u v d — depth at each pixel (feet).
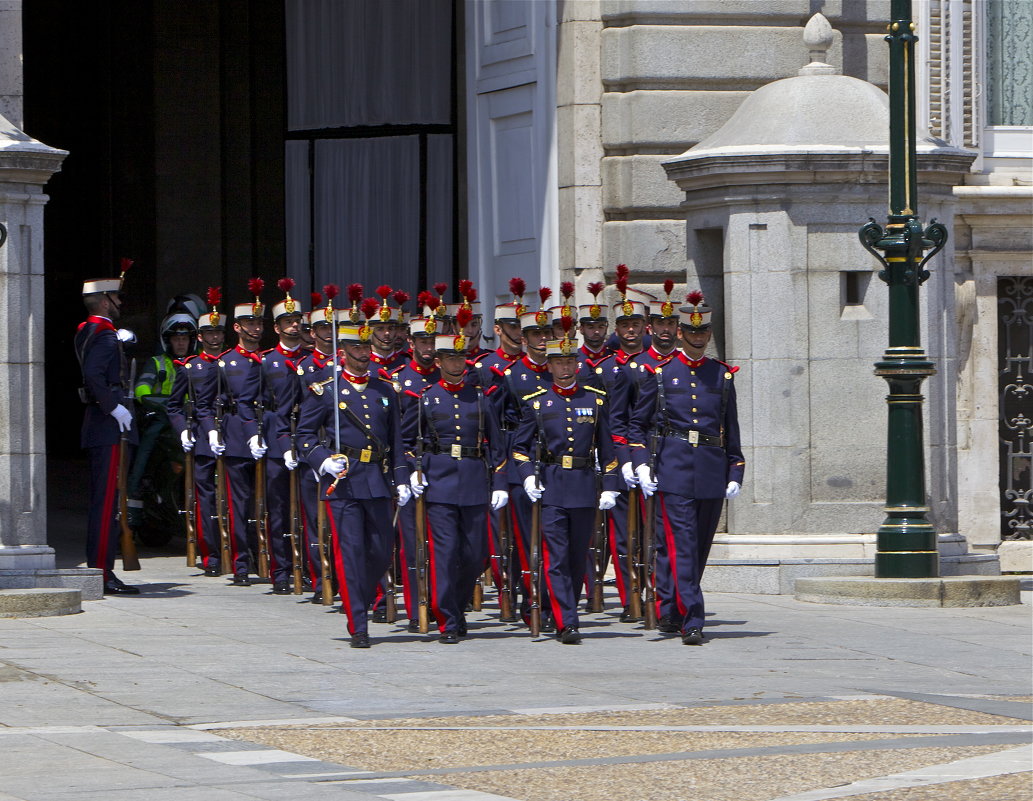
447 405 162.71
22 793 100.68
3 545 179.11
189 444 206.18
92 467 190.49
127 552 207.00
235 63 309.83
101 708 128.47
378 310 188.96
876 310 203.82
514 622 176.35
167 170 309.22
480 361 191.31
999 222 229.04
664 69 223.10
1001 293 232.94
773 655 156.04
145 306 310.45
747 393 203.21
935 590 187.73
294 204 302.45
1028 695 137.59
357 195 296.51
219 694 134.31
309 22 299.79
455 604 162.91
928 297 205.16
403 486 160.66
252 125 309.01
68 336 355.36
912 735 119.44
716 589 200.54
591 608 183.01
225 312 310.24
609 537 187.93
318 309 192.54
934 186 205.77
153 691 135.23
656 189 223.51
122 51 313.53
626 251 223.30
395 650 157.28
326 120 298.97
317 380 188.03
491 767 108.78
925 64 229.25
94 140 345.72
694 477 163.73
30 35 342.64
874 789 101.19
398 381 171.73
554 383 164.96
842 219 203.00
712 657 154.81
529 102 232.73
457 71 286.05
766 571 198.70
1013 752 112.16
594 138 226.17
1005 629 172.96
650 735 119.24
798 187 202.08
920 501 192.75
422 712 127.95
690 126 224.12
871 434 203.51
